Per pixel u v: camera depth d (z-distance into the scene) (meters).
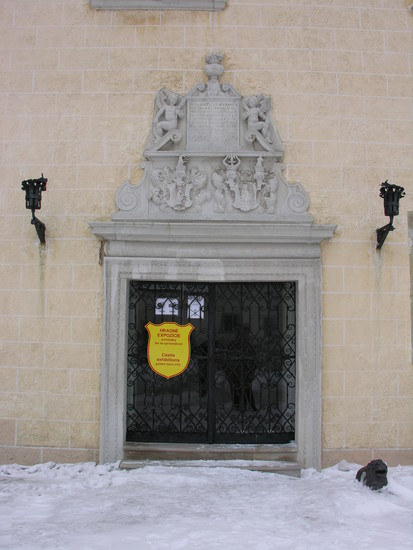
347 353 6.30
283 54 6.54
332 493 5.23
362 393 6.27
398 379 6.31
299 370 6.26
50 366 6.26
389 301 6.38
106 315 6.25
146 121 6.48
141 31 6.55
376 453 6.23
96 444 6.18
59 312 6.31
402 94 6.54
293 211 6.35
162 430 6.42
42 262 6.36
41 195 6.21
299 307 6.30
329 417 6.24
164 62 6.54
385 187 6.01
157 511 4.84
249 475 5.88
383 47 6.59
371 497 5.15
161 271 6.31
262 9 6.57
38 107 6.52
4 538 4.22
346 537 4.28
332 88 6.54
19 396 6.25
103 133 6.48
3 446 6.23
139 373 6.46
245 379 6.48
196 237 6.24
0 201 6.44
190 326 6.45
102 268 6.34
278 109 6.51
